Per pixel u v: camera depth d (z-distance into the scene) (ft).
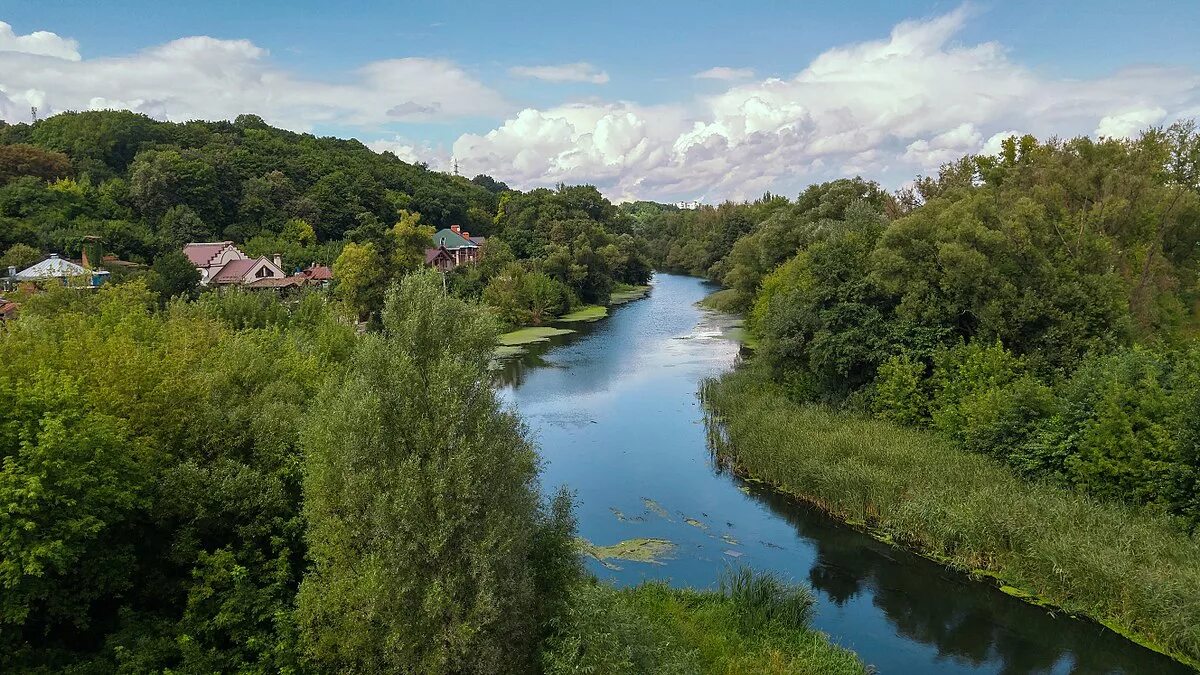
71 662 37.83
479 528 39.40
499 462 41.39
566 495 50.62
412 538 38.09
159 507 43.55
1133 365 74.49
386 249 230.48
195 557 44.45
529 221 400.88
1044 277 94.02
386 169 453.17
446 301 43.96
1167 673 49.83
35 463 36.01
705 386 137.39
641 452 105.50
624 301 335.06
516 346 207.31
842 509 79.51
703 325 241.35
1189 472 61.77
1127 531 60.49
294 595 44.91
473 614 37.37
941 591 62.69
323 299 132.67
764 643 52.70
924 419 94.07
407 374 40.45
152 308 130.00
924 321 101.04
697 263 459.32
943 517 67.87
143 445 43.52
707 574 66.90
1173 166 147.64
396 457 39.50
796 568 67.92
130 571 41.65
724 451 100.73
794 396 115.03
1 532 34.04
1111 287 93.71
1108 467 67.31
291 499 48.34
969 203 104.22
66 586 39.40
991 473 74.95
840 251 112.47
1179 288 121.39
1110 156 119.96
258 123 504.43
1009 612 58.65
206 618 41.39
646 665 42.63
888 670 51.70
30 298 95.61
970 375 89.71
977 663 52.34
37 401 38.17
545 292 270.05
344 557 40.06
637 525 78.79
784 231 229.66
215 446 49.01
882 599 61.87
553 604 43.96
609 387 149.79
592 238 364.99
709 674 48.29
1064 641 54.29
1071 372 87.35
